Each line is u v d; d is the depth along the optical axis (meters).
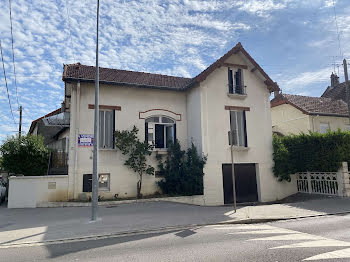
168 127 15.71
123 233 7.57
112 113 14.30
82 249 6.11
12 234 7.54
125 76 15.45
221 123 15.08
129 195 13.77
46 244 6.67
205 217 9.53
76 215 10.10
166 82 16.11
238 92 15.99
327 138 14.22
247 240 6.55
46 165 14.72
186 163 14.27
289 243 6.20
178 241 6.62
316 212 10.21
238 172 15.28
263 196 15.38
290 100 22.64
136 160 14.07
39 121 23.66
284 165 15.77
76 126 13.20
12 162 14.31
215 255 5.42
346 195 13.12
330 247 5.80
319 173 14.68
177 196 13.66
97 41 9.94
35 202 12.13
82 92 13.63
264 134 16.11
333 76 28.80
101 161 13.50
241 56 16.22
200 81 14.53
